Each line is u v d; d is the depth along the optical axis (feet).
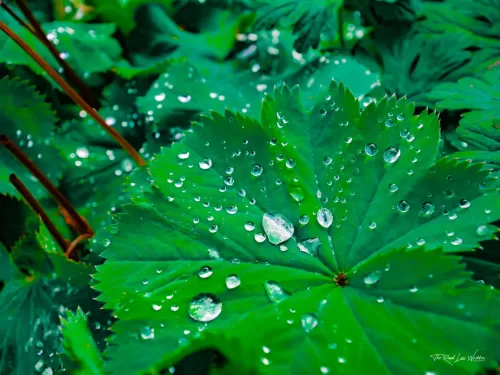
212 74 0.71
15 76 0.71
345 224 0.52
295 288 0.50
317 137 0.55
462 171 0.51
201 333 0.47
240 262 0.51
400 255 0.49
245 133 0.55
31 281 0.60
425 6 0.70
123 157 0.69
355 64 0.68
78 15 0.80
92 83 0.74
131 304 0.48
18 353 0.56
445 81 0.66
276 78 0.70
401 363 0.46
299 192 0.53
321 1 0.69
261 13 0.71
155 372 0.46
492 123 0.59
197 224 0.52
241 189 0.53
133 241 0.51
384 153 0.53
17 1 0.64
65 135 0.70
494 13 0.67
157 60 0.77
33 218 0.65
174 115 0.68
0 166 0.66
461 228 0.50
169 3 0.82
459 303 0.47
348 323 0.48
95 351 0.51
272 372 0.46
